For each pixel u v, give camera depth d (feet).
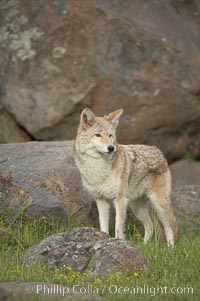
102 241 47.21
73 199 62.54
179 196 70.38
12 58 87.25
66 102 85.66
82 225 60.95
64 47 86.48
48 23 87.45
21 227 57.16
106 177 56.65
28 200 58.13
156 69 86.33
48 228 58.08
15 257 50.14
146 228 62.64
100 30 86.58
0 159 65.36
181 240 60.44
